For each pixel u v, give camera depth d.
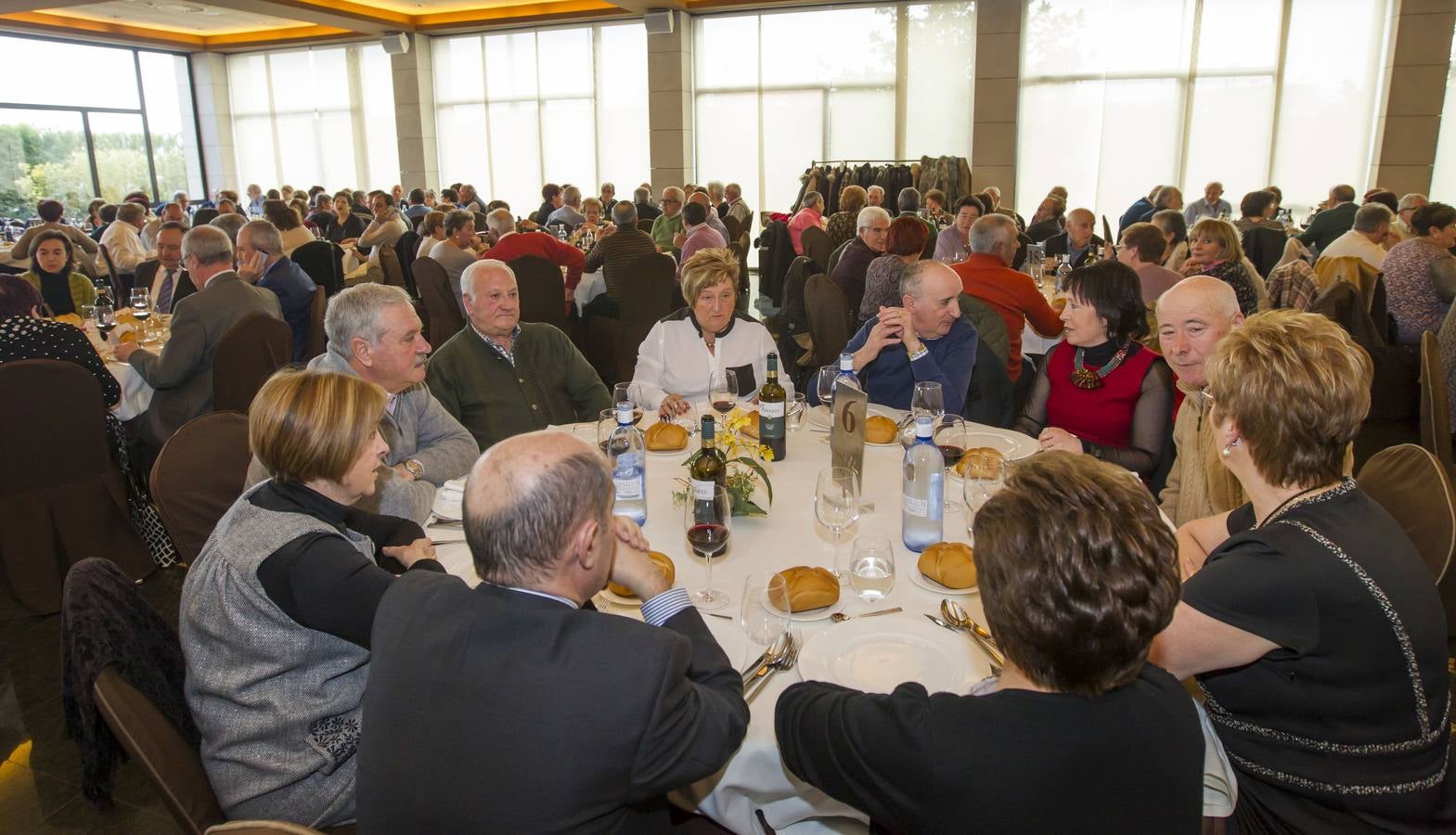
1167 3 8.84
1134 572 0.80
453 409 2.54
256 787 1.24
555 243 5.75
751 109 10.63
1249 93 8.80
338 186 13.00
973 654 1.21
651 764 0.90
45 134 11.75
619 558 1.18
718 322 2.65
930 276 2.43
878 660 1.19
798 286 5.60
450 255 5.54
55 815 1.97
